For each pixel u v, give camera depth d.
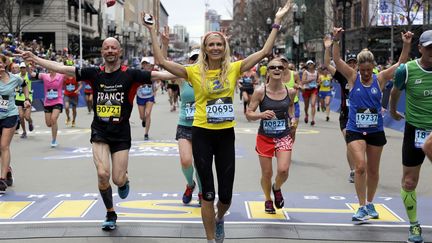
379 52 43.47
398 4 34.75
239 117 21.98
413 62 5.92
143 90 15.11
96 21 69.75
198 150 5.56
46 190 8.87
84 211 7.45
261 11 60.94
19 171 10.60
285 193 8.66
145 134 15.27
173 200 8.11
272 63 7.18
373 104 6.81
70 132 17.23
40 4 52.25
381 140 6.91
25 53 6.48
